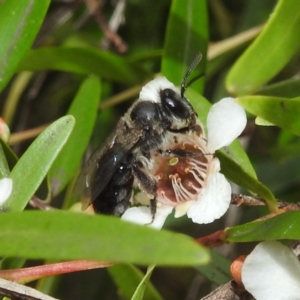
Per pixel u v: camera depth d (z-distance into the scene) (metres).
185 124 0.14
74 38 0.17
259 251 0.12
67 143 0.15
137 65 0.16
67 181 0.15
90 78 0.15
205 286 0.17
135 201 0.14
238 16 0.17
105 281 0.17
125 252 0.11
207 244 0.13
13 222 0.12
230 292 0.13
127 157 0.14
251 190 0.13
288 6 0.14
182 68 0.15
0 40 0.14
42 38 0.17
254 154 0.16
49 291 0.15
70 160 0.15
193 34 0.15
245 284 0.12
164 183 0.14
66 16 0.17
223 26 0.17
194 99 0.14
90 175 0.14
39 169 0.13
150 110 0.14
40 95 0.18
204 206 0.13
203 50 0.15
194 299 0.17
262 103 0.13
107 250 0.11
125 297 0.15
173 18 0.15
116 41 0.17
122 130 0.14
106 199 0.14
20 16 0.14
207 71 0.16
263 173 0.16
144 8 0.17
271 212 0.13
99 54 0.15
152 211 0.14
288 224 0.12
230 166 0.13
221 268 0.14
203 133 0.14
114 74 0.16
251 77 0.14
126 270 0.14
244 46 0.16
